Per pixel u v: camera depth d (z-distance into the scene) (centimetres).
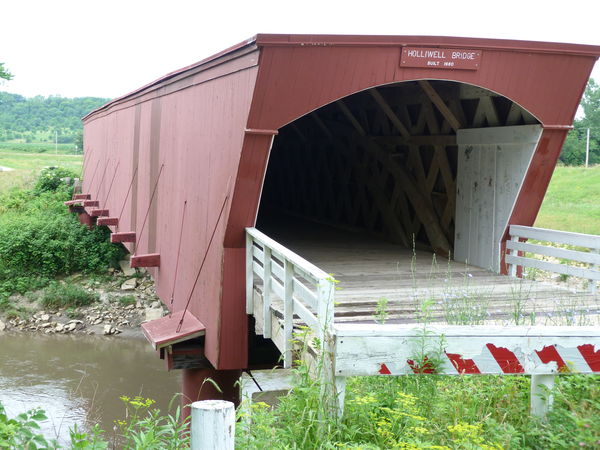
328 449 359
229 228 759
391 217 1125
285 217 1573
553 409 405
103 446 394
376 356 395
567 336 402
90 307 1928
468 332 399
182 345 874
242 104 721
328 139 1371
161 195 1127
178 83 1013
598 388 417
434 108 986
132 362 1519
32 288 2041
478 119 891
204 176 866
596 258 718
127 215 1493
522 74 745
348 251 1043
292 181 1641
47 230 2181
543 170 806
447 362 399
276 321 654
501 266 854
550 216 1930
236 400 911
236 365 784
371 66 704
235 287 773
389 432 374
